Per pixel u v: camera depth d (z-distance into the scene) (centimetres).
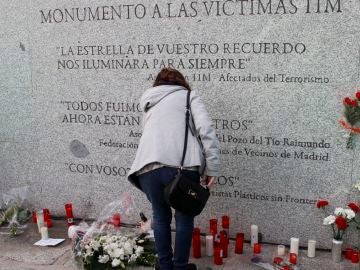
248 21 252
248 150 268
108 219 285
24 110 315
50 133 312
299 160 260
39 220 297
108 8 280
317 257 256
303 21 242
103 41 286
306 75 248
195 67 268
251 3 249
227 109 267
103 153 303
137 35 277
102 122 298
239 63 259
